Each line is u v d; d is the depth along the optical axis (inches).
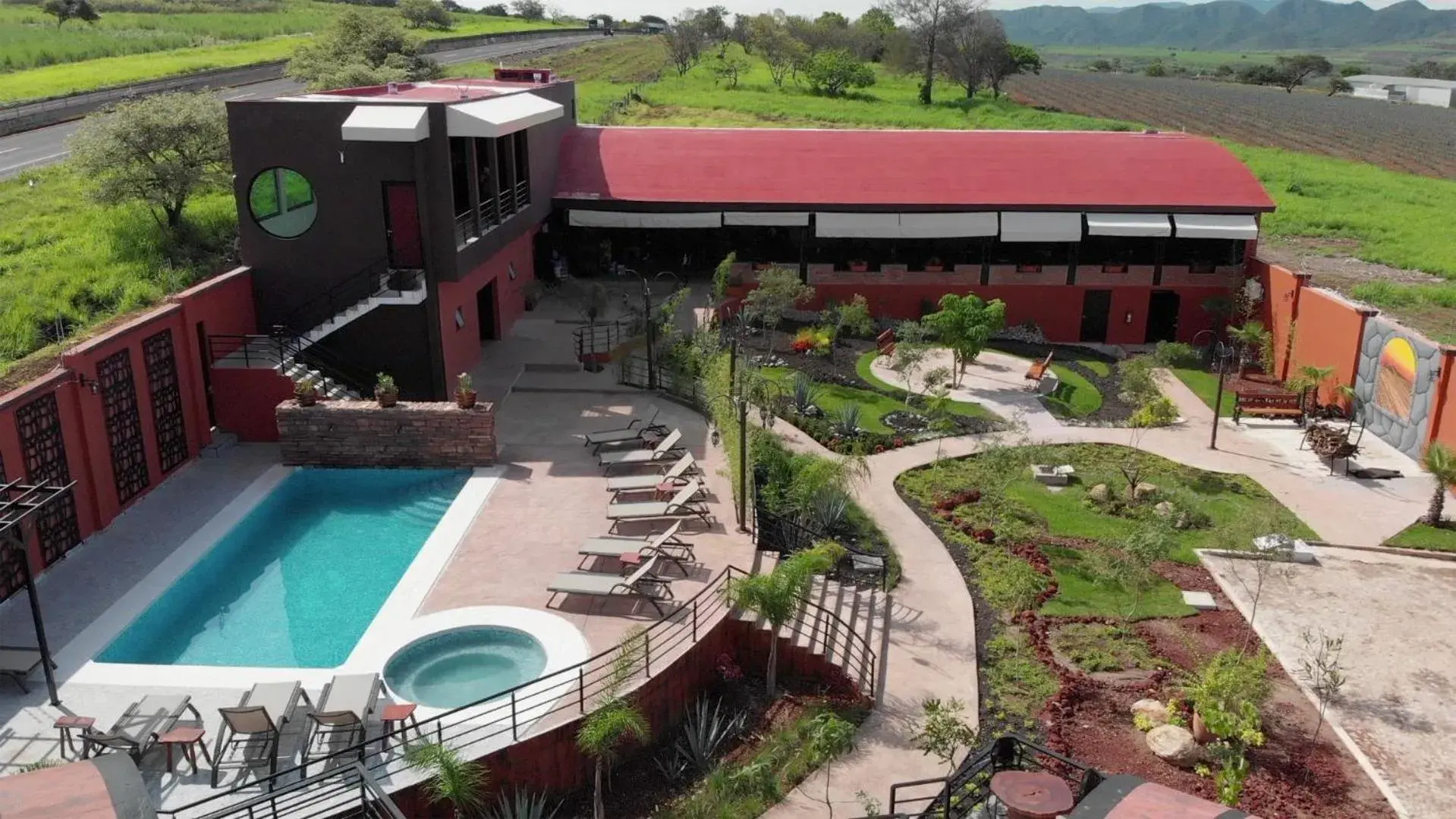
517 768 541.6
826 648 667.4
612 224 1416.1
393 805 438.9
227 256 1269.7
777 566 677.9
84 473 756.6
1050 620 738.8
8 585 674.8
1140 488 941.8
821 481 813.9
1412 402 1025.5
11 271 1111.6
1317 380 1119.0
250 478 874.8
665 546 753.6
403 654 623.5
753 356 1216.8
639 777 579.8
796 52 4005.9
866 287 1430.9
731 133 1562.5
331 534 794.8
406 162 973.2
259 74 2869.1
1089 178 1454.2
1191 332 1445.6
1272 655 695.7
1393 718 633.0
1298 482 978.1
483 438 888.3
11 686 581.3
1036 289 1430.9
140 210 1337.4
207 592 708.0
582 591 661.3
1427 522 890.7
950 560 818.8
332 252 1002.1
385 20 2325.3
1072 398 1197.7
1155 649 702.5
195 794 498.0
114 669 597.9
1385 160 3284.9
